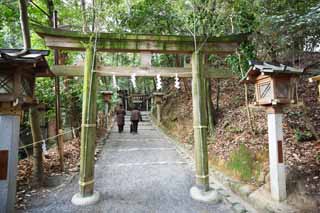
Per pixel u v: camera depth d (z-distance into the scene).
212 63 8.13
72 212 3.27
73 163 5.60
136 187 4.27
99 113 10.74
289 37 4.17
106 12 3.99
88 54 3.73
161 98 13.44
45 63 3.12
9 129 2.83
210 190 3.88
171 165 5.71
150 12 7.80
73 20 5.88
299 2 3.84
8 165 2.80
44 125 7.66
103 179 4.69
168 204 3.56
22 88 2.93
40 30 3.55
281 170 3.30
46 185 4.29
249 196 3.65
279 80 3.25
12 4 5.09
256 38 4.88
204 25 4.65
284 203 3.18
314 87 6.80
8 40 6.73
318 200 2.99
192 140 7.73
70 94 6.99
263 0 4.21
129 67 3.93
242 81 3.77
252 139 5.17
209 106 7.45
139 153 6.93
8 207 2.78
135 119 10.98
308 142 4.41
